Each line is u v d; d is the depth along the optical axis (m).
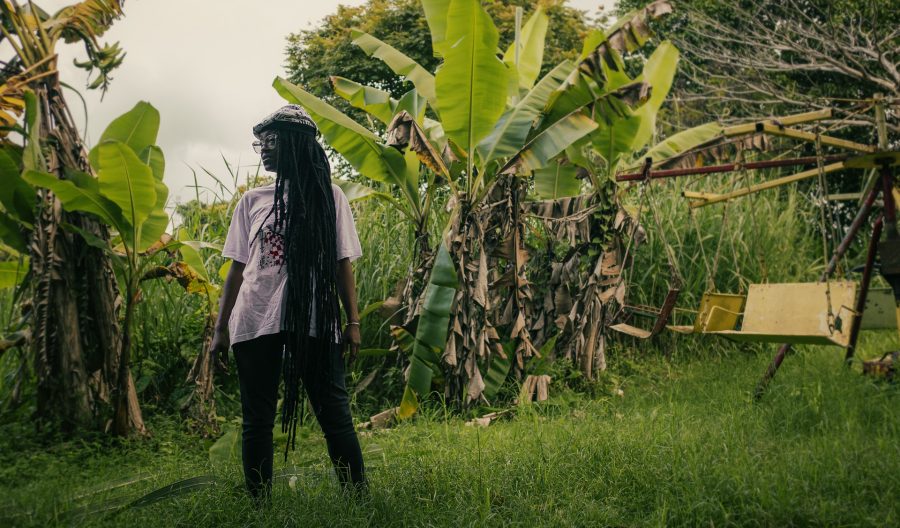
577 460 3.52
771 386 5.67
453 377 6.09
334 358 3.08
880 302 5.51
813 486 3.06
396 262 7.41
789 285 5.06
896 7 13.61
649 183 5.71
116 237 5.66
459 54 5.66
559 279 6.45
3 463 4.47
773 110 13.86
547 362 6.65
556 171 7.30
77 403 5.19
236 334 3.04
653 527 2.77
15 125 5.18
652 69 7.66
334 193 3.24
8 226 5.55
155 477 3.88
